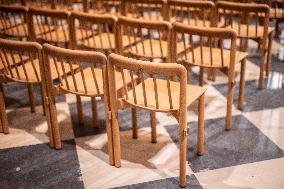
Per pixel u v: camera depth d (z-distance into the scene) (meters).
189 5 3.64
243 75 3.19
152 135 2.82
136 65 2.05
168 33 2.86
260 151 2.71
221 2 3.43
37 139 2.93
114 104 2.32
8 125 3.14
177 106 2.20
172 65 1.98
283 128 3.02
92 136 2.96
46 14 3.40
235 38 2.61
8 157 2.69
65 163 2.61
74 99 3.63
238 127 3.04
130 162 2.61
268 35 3.80
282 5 4.87
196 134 2.96
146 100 2.19
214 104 3.45
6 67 2.80
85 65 4.39
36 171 2.53
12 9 3.60
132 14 4.50
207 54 3.12
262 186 2.33
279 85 3.82
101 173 2.49
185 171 2.30
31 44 2.43
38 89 3.88
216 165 2.55
